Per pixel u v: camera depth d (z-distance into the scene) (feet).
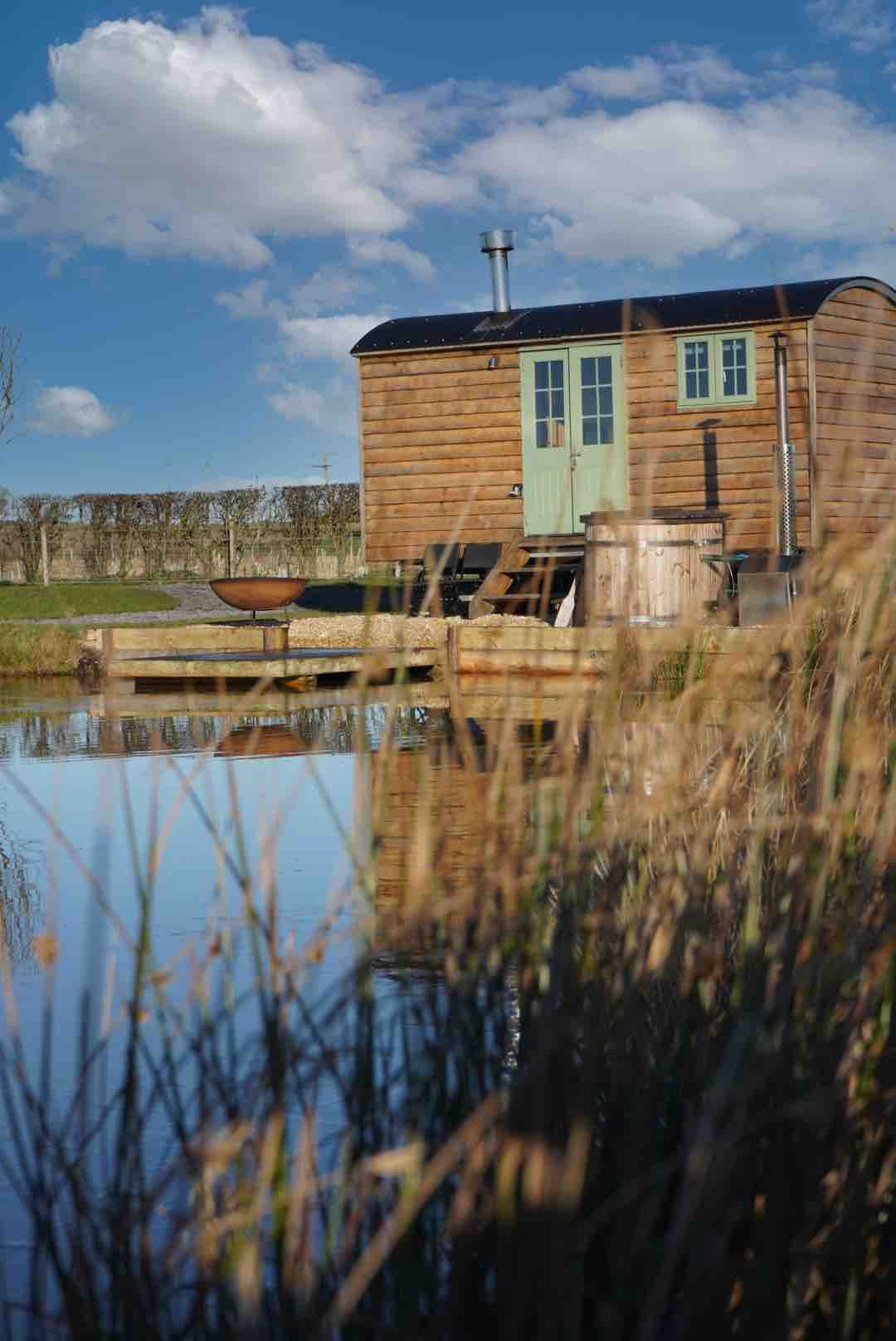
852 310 55.57
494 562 56.75
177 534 94.12
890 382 57.57
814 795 5.99
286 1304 4.83
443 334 59.67
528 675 40.24
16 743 27.58
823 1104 4.81
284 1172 5.00
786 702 7.26
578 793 5.74
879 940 5.66
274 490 94.17
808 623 6.28
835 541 5.74
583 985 6.02
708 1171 4.41
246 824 18.19
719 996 6.93
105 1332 5.08
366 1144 5.54
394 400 60.23
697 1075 5.81
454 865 12.54
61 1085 8.52
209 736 28.22
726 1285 4.90
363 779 6.01
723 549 40.81
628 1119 5.57
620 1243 5.08
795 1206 5.12
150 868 5.72
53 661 47.03
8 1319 5.57
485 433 58.95
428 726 28.60
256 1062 5.82
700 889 6.21
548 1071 5.43
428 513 59.77
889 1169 5.42
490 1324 5.04
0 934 11.59
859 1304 5.32
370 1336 5.17
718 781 6.25
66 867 15.98
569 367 57.57
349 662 42.27
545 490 58.18
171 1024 9.61
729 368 55.42
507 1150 4.65
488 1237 5.17
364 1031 5.53
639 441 56.80
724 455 55.52
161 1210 6.51
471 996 5.71
